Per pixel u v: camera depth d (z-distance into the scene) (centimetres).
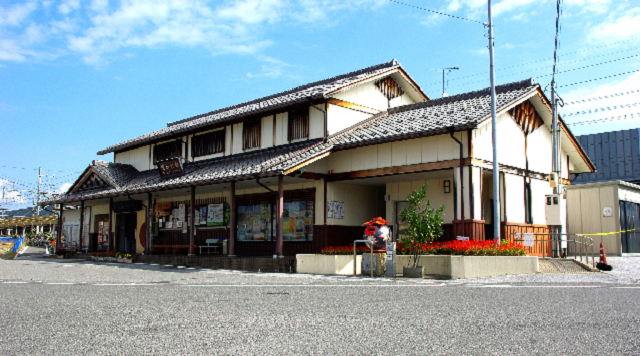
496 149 1470
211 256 1762
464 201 1476
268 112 1973
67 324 598
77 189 2648
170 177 2117
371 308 701
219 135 2191
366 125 1911
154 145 2539
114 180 2356
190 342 500
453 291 899
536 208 1828
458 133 1509
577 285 996
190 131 2284
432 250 1338
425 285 1016
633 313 643
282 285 1038
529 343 482
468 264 1181
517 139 1759
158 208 2444
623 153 4950
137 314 665
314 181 1817
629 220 2258
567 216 2256
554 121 1727
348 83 1827
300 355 447
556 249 1733
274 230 1936
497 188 1459
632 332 529
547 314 638
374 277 1238
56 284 1095
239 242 2058
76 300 813
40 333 547
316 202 1803
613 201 2122
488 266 1239
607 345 473
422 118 1720
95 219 2862
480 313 649
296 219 1870
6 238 3938
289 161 1577
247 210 2047
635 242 2295
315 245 1784
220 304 753
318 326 573
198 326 579
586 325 566
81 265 1817
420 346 474
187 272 1462
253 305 740
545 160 1928
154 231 2428
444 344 480
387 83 2086
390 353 450
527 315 631
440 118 1622
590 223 2184
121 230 2667
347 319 615
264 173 1538
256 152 2016
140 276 1313
